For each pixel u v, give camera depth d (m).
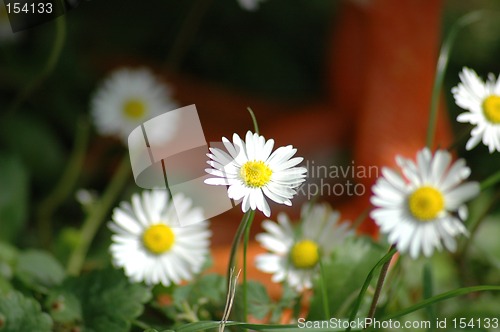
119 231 0.37
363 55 0.51
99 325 0.36
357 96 0.51
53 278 0.40
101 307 0.36
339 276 0.38
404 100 0.49
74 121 0.53
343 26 0.52
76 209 0.50
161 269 0.37
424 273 0.38
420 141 0.49
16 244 0.47
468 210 0.47
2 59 0.53
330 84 0.53
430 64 0.50
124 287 0.36
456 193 0.37
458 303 0.41
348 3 0.51
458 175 0.37
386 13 0.49
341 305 0.37
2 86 0.52
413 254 0.36
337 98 0.52
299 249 0.38
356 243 0.38
